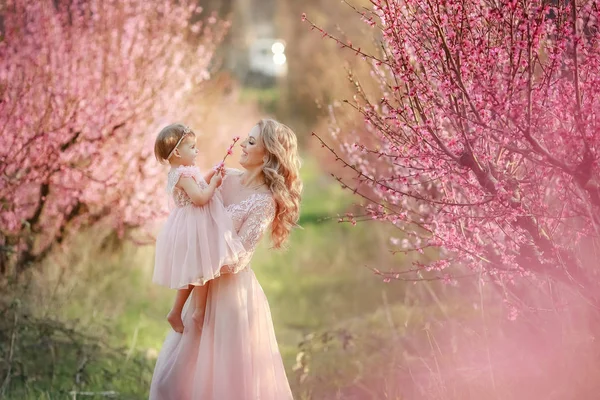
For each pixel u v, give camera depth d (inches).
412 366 325.7
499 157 237.5
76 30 428.1
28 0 414.9
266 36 1486.2
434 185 312.7
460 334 335.3
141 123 440.5
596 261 240.2
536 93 214.1
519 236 236.2
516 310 253.1
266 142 248.4
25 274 396.2
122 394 323.9
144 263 505.4
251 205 246.4
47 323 345.7
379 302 472.1
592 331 245.1
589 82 207.9
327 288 532.4
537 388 253.4
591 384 235.1
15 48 412.8
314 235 698.8
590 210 215.0
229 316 246.8
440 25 216.7
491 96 208.5
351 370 347.6
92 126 415.5
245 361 245.9
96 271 464.8
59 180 412.5
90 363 348.5
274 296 532.1
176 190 247.8
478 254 241.1
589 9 213.8
